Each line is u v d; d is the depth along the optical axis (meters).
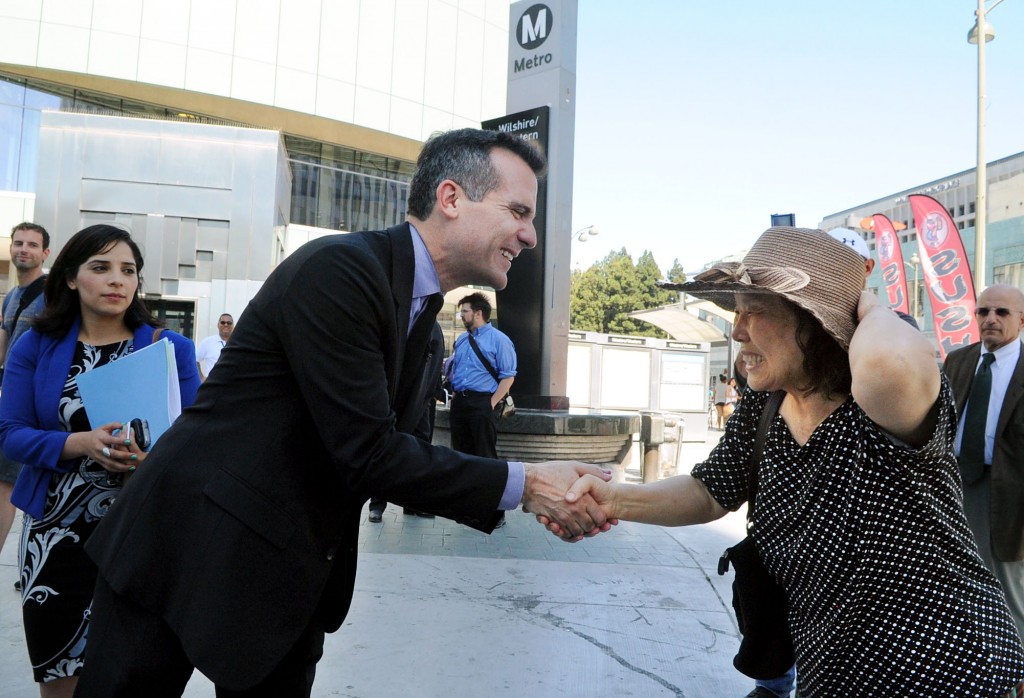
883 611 1.28
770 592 1.63
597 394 13.95
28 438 2.00
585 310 50.72
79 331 2.25
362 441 1.40
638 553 5.16
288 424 1.44
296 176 21.75
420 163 1.66
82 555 2.04
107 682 1.44
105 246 2.17
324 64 23.23
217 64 21.75
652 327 50.03
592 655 3.26
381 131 24.28
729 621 3.76
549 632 3.52
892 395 1.15
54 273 2.18
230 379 1.47
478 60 26.34
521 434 7.04
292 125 24.06
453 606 3.84
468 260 1.65
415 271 1.61
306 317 1.39
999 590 1.37
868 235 39.25
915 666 1.26
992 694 1.25
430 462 1.48
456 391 6.05
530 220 1.69
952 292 12.62
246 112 23.03
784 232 1.44
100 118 18.53
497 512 1.60
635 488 1.73
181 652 1.47
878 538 1.28
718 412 21.27
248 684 1.36
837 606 1.33
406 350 1.64
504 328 8.09
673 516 1.72
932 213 12.86
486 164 1.61
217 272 18.77
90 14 20.42
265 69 22.34
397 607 3.79
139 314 2.33
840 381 1.34
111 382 2.03
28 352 2.18
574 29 8.06
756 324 1.38
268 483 1.42
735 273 1.34
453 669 3.05
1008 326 3.38
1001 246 32.50
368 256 1.46
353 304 1.41
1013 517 3.18
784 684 2.41
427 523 5.98
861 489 1.28
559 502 1.63
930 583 1.27
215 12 21.72
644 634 3.54
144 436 1.95
